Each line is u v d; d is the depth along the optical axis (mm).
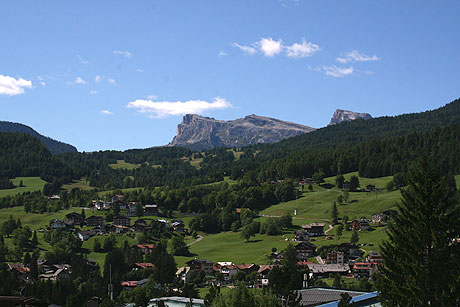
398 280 68750
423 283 65688
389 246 71000
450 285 63969
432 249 67125
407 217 69625
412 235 67500
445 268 65438
